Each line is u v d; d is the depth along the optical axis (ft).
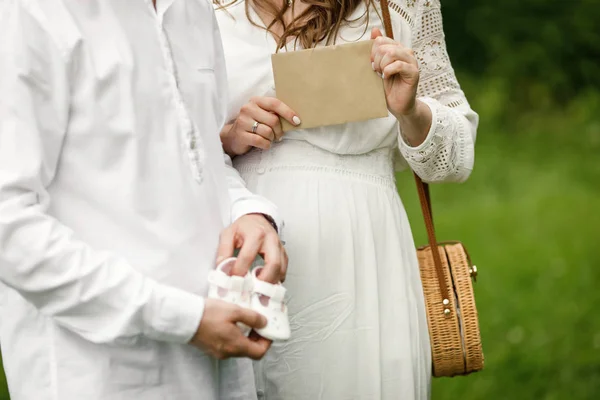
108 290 8.38
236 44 11.82
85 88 8.51
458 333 11.95
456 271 12.14
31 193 8.24
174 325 8.50
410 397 11.64
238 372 10.15
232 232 9.59
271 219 9.99
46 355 8.82
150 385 9.00
